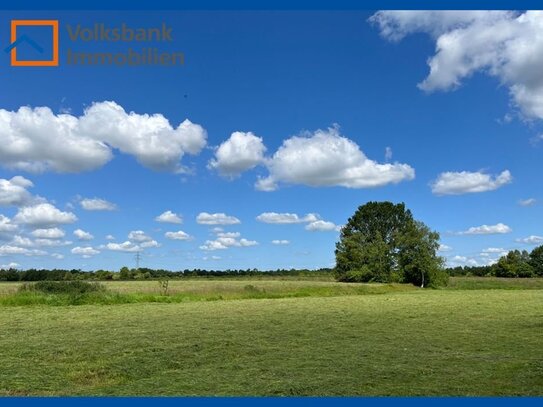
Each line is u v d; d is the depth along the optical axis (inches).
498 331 778.2
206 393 432.8
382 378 475.8
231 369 518.0
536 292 2299.5
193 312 1083.9
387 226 3784.5
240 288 1914.4
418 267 3216.0
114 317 972.6
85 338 700.7
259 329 794.8
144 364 539.2
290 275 5275.6
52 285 1498.5
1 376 487.8
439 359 557.3
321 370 509.7
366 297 1774.1
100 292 1502.2
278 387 448.1
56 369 516.4
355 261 3644.2
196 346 637.3
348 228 3870.6
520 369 504.4
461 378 473.4
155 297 1464.1
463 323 882.8
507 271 4758.9
